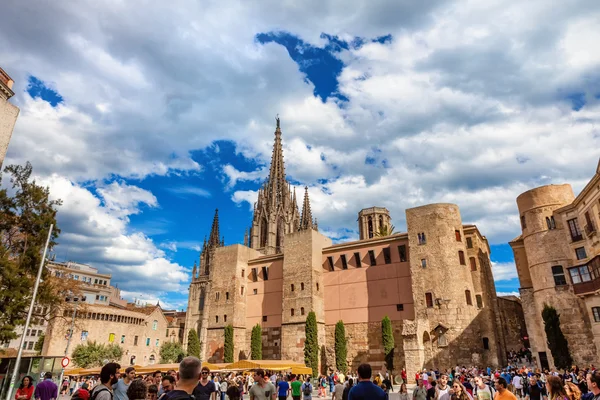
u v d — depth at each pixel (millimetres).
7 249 37594
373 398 7770
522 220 45938
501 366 48062
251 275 64062
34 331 88938
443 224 49656
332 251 58031
